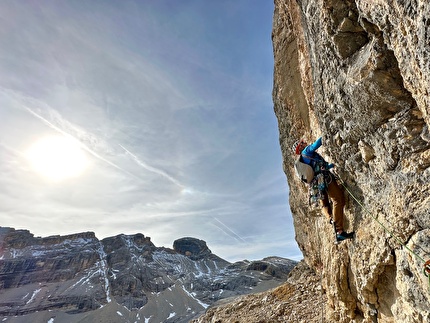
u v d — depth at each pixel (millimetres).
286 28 11859
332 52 4805
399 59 3631
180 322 145500
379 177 4723
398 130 4027
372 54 4023
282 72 12328
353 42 4480
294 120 11734
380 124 4324
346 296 6781
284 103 12250
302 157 6207
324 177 5922
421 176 3799
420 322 4082
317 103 5848
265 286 154250
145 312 168250
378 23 3799
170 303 176250
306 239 14836
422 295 3902
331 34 4637
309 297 13344
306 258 16031
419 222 3881
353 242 5820
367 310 5781
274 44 13312
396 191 4285
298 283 15422
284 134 13297
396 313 4785
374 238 5051
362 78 4188
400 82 3900
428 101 3293
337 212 5938
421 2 2914
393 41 3652
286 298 14484
